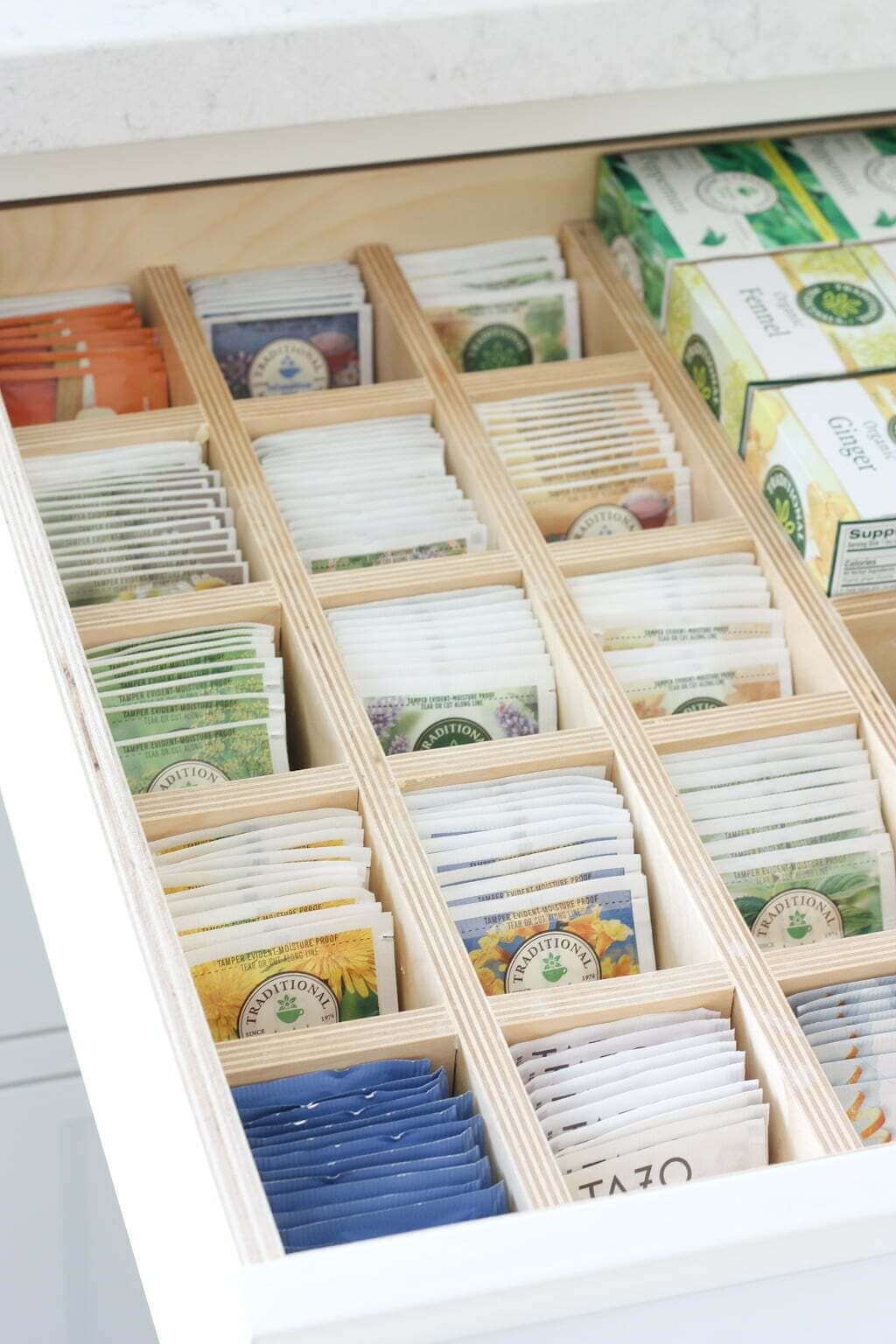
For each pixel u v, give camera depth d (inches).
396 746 39.0
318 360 49.4
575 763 37.0
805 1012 32.3
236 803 34.7
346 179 48.5
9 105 39.5
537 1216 20.5
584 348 51.9
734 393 44.1
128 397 46.6
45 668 30.4
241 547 42.9
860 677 38.9
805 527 41.3
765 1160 30.0
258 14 40.6
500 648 39.6
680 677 40.4
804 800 37.3
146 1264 22.4
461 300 49.7
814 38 43.4
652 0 41.9
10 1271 47.9
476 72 41.9
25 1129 46.6
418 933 32.0
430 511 43.5
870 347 44.0
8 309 47.4
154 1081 23.8
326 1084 29.8
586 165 50.7
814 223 48.1
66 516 41.6
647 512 45.4
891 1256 20.7
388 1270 19.7
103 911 26.5
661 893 35.4
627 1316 20.1
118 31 39.5
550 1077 30.8
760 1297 20.4
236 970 32.8
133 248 48.1
